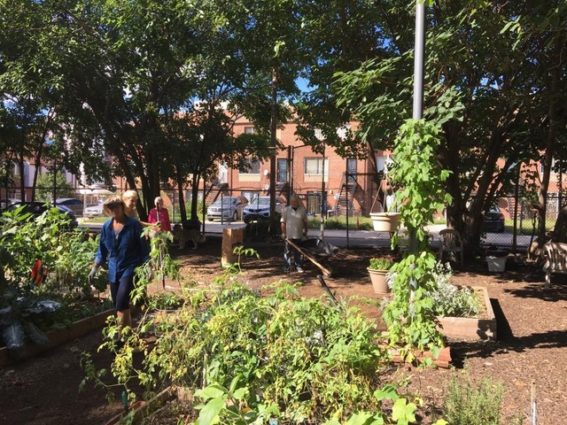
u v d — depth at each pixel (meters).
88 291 7.59
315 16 11.02
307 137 18.11
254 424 2.54
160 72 15.45
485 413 3.30
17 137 19.97
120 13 12.97
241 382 2.94
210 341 3.28
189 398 3.64
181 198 19.06
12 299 5.96
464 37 7.70
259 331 3.27
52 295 6.91
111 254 5.99
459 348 6.03
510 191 14.72
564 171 14.55
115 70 15.12
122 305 5.93
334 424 2.26
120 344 5.84
